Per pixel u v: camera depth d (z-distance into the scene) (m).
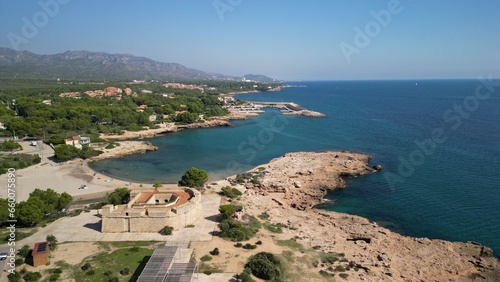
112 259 63.00
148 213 75.25
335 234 81.75
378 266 67.25
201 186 110.50
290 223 86.94
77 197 106.38
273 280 58.97
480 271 67.50
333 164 141.12
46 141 171.38
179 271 56.00
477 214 95.38
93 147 169.00
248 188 113.69
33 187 113.75
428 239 80.31
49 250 65.88
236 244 70.75
